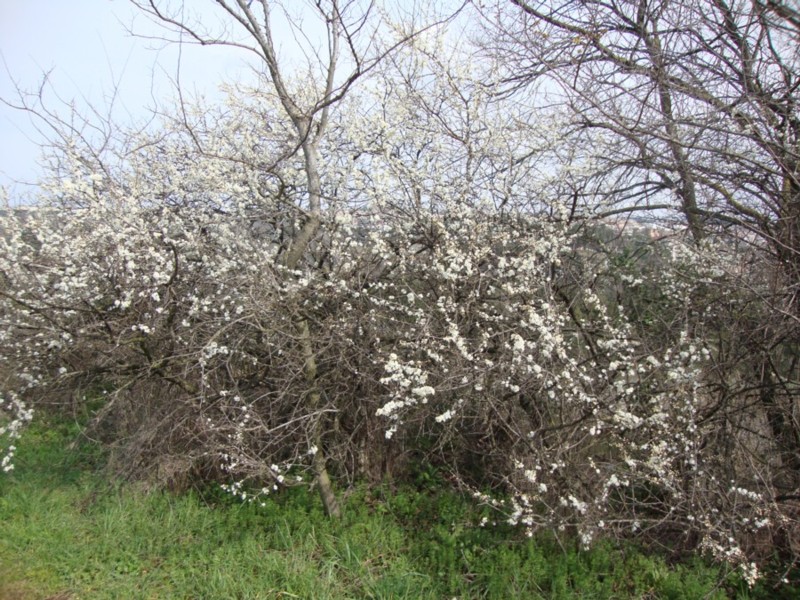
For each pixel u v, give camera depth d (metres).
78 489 6.21
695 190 5.28
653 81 5.11
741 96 4.77
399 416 5.23
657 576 4.46
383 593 4.26
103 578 4.61
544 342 4.68
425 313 5.35
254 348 5.71
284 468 5.55
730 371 4.82
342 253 5.68
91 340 5.52
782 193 4.77
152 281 5.45
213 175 6.03
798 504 4.42
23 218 7.75
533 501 4.87
